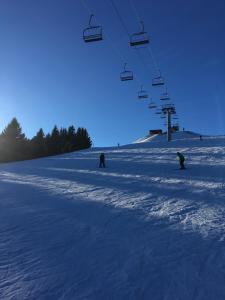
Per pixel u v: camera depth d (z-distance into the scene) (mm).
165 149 44781
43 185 25453
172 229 11914
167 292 7395
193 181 22891
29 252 10211
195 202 16328
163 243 10500
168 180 24125
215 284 7617
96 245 10664
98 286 7828
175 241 10602
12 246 10797
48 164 43500
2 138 90125
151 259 9273
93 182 25578
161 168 30844
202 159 33844
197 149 41062
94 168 34719
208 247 9852
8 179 31125
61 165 40594
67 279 8250
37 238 11617
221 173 25422
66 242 11086
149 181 24391
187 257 9242
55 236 11789
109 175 28922
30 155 92500
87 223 13430
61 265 9133
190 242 10398
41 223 13680
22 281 8195
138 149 48594
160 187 21547
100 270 8711
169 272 8383
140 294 7371
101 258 9531
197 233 11211
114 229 12398
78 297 7348
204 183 21781
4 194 21625
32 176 32219
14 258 9727
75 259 9539
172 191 19844
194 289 7453
